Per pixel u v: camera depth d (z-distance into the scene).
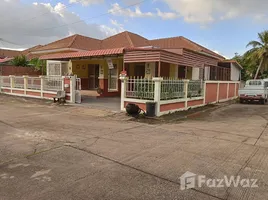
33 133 6.84
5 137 6.37
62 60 16.48
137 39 20.50
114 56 13.59
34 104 13.45
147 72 15.01
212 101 17.03
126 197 3.41
